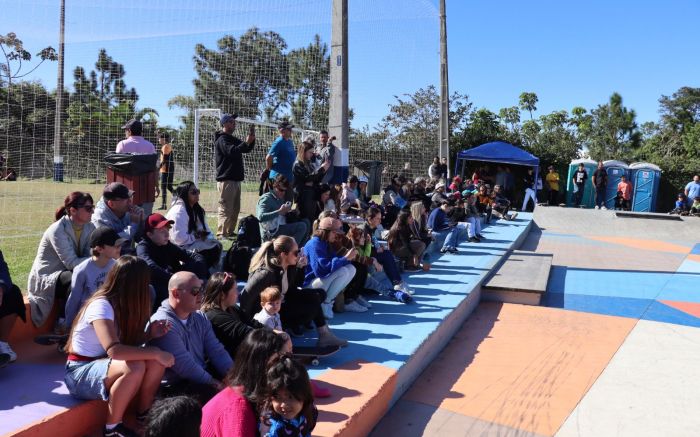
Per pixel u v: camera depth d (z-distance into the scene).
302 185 8.16
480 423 4.45
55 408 3.18
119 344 3.13
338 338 5.18
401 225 8.75
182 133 14.68
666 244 15.59
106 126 13.93
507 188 22.39
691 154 33.31
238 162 8.44
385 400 4.45
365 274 6.59
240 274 6.28
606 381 5.44
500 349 6.27
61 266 4.39
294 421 2.79
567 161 26.84
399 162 16.75
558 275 10.71
